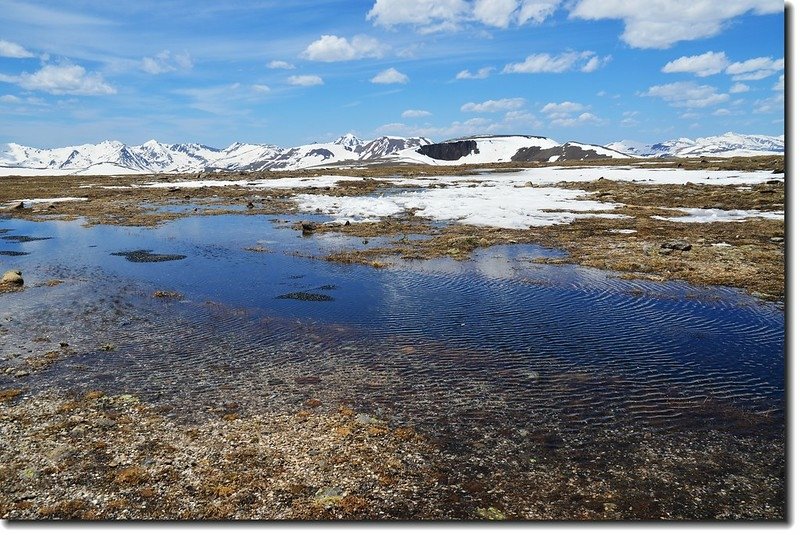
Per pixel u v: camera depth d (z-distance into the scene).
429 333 22.83
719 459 13.34
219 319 24.86
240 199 78.69
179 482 12.25
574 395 16.91
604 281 31.09
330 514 11.12
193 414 15.64
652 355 20.17
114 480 12.29
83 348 21.06
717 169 95.06
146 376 18.42
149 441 14.09
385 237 46.84
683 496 11.87
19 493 11.78
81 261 38.00
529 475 12.69
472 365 19.34
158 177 133.00
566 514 11.23
